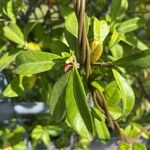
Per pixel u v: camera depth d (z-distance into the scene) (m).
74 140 0.38
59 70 0.27
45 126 0.33
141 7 0.39
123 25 0.26
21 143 0.31
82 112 0.19
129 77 0.36
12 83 0.26
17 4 0.32
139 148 0.29
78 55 0.20
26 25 0.27
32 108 0.30
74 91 0.19
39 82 0.28
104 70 0.23
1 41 0.29
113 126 0.22
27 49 0.27
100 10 0.34
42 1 0.33
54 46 0.23
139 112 0.35
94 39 0.22
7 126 0.33
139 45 0.27
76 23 0.22
